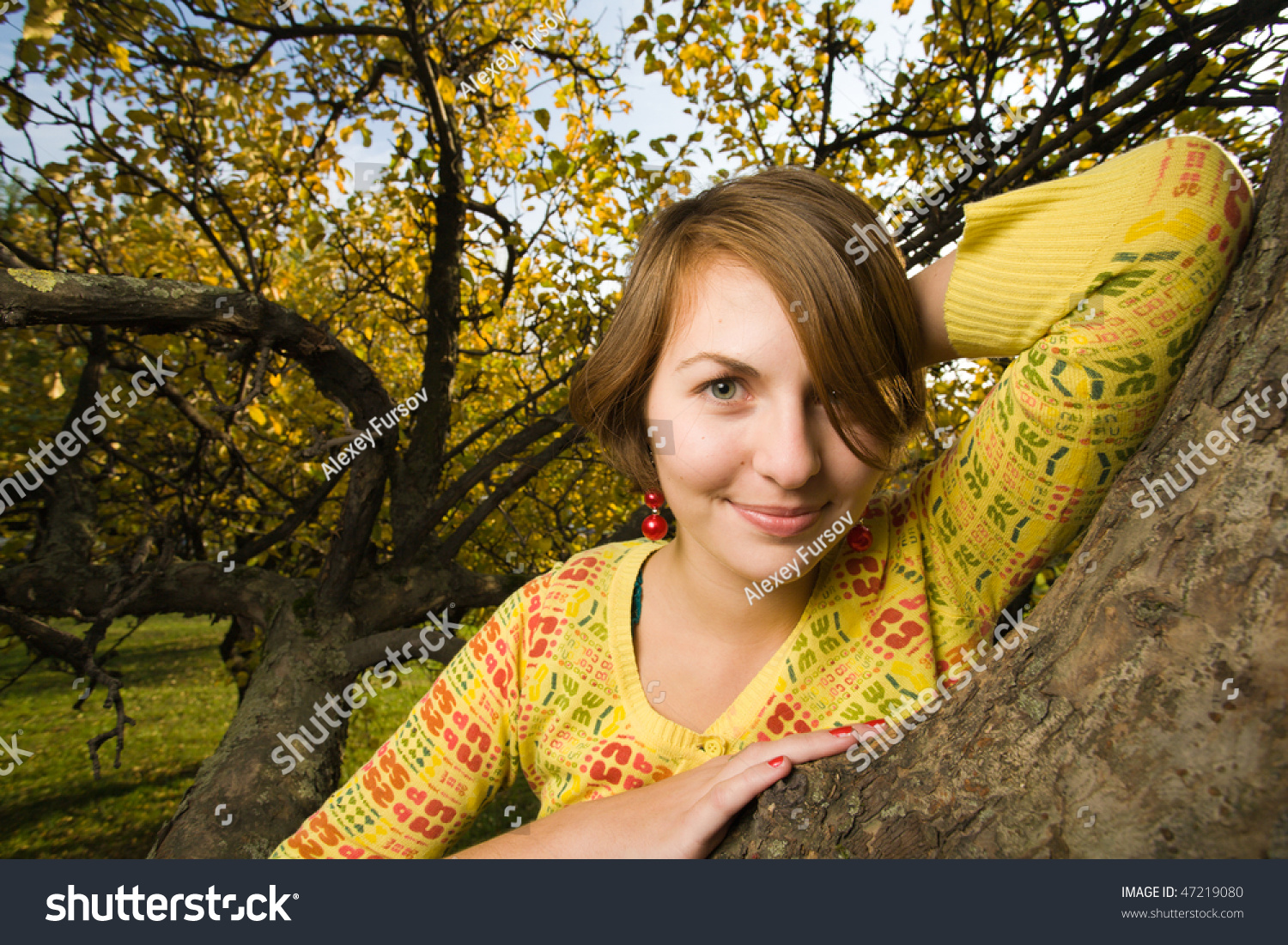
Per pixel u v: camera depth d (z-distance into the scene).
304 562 4.71
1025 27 3.38
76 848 5.84
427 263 4.84
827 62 4.12
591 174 4.17
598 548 1.03
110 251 4.18
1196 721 0.49
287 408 4.15
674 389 0.75
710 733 0.88
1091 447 0.67
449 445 5.85
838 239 0.71
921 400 0.83
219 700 9.91
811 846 0.63
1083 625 0.56
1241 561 0.48
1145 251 0.62
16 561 3.64
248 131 4.20
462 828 0.99
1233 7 2.41
